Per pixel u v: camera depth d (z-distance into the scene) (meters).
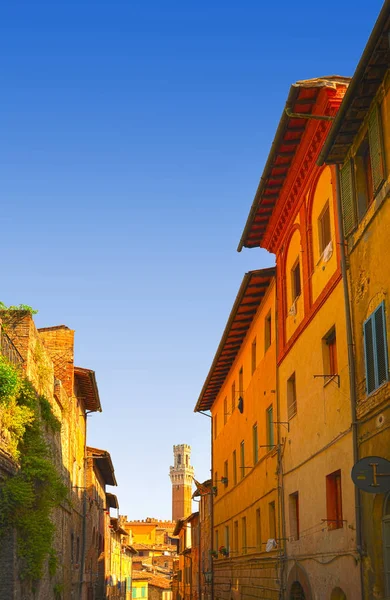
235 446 32.62
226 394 36.34
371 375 13.95
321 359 17.66
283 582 21.17
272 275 24.25
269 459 24.03
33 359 20.66
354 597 14.52
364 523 14.04
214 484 40.09
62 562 25.42
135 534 138.50
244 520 29.88
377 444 13.52
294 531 20.64
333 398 16.53
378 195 13.61
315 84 16.09
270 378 24.22
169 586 94.81
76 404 32.00
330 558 16.31
